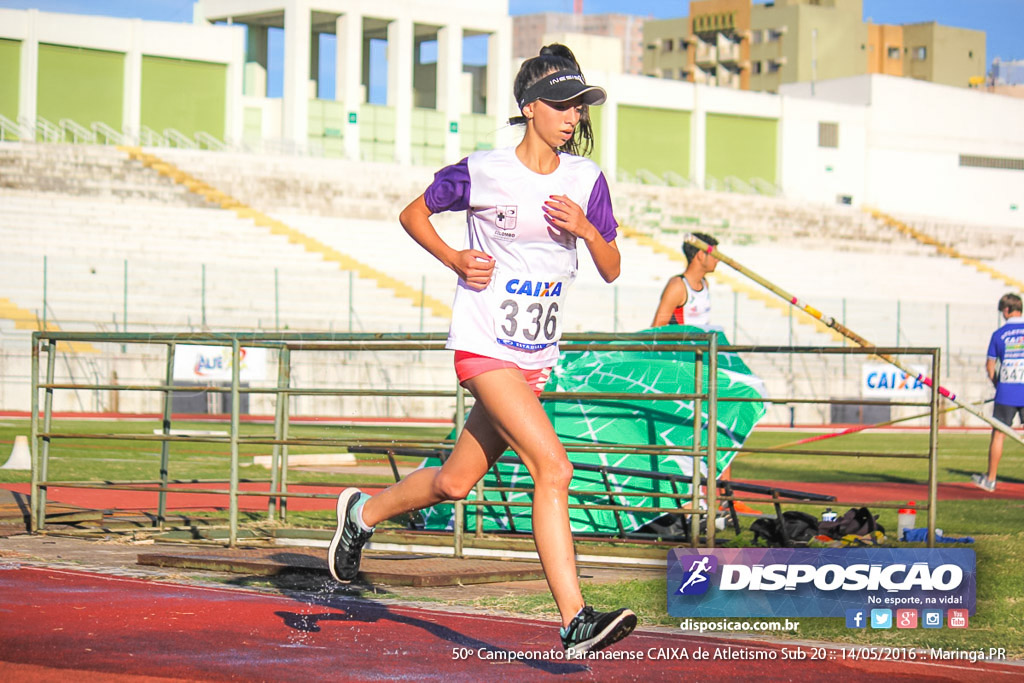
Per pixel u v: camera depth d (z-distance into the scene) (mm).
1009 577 11977
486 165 7527
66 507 16531
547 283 7633
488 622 9711
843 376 57406
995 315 75000
